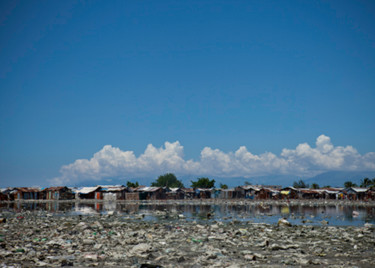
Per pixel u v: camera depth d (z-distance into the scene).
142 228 31.59
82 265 15.28
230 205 85.75
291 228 32.91
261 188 124.56
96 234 25.97
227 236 25.81
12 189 122.25
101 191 124.19
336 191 119.31
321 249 20.23
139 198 114.94
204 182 152.25
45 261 15.94
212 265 15.34
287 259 16.95
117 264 15.62
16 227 31.61
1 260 15.93
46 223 36.41
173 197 124.44
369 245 22.45
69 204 91.81
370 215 52.94
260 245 21.38
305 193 119.56
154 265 14.98
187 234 26.91
